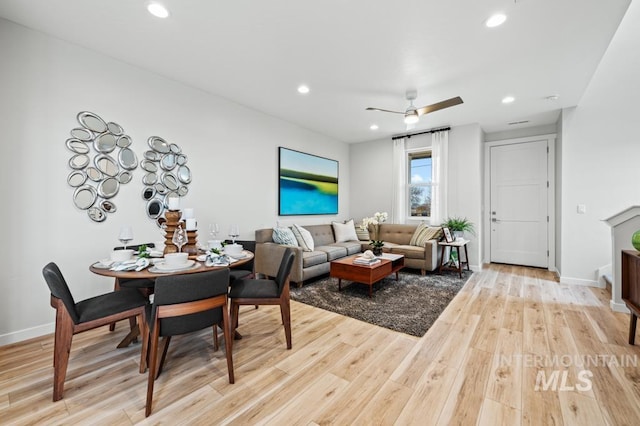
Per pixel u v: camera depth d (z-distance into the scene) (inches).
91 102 104.0
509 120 182.2
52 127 95.7
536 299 131.5
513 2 76.9
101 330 100.0
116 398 64.6
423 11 81.2
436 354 83.7
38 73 93.0
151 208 120.5
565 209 159.3
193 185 136.3
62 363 64.0
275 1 77.9
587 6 78.1
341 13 82.5
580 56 104.3
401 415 59.6
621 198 146.6
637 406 61.5
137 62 112.5
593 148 152.3
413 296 135.8
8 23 87.5
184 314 64.4
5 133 87.4
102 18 86.0
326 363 79.3
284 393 66.7
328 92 139.9
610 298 132.4
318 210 217.3
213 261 81.0
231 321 90.4
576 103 152.4
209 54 106.2
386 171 234.7
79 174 101.6
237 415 59.7
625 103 146.0
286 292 87.6
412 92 136.1
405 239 206.8
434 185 204.8
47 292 95.4
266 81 128.6
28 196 91.5
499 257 210.2
